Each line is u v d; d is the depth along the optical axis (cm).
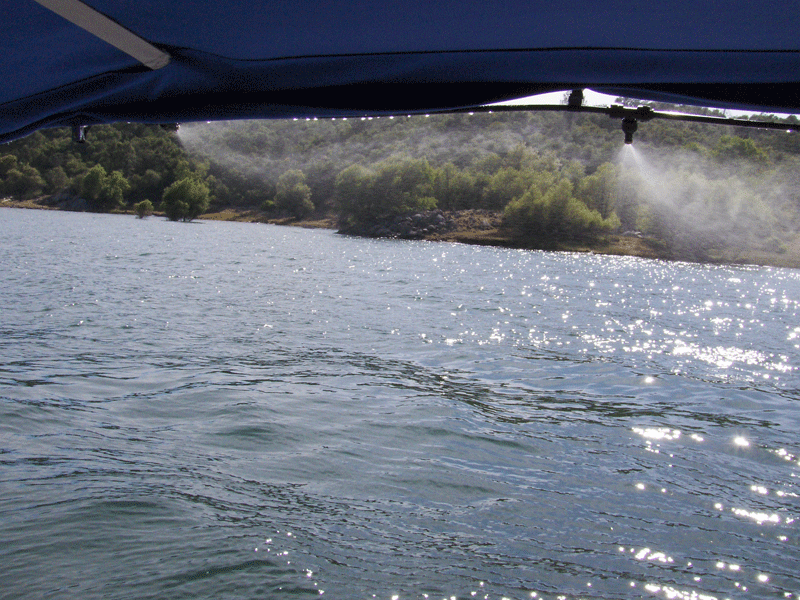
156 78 256
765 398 1606
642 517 905
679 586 736
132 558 732
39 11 220
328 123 19300
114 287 3148
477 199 12275
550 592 714
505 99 236
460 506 916
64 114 274
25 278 3325
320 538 805
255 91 251
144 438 1144
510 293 3584
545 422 1341
